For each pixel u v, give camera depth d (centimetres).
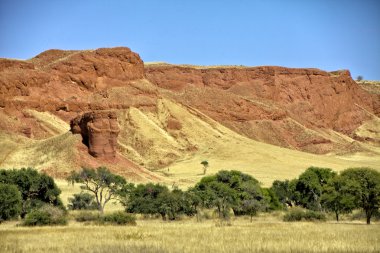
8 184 6291
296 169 15012
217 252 3462
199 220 6331
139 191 7169
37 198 6894
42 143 13400
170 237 4219
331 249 3569
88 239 4072
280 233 4528
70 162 11962
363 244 3775
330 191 6328
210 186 7156
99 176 7275
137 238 4159
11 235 4347
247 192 7662
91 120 12500
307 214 6331
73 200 7769
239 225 5428
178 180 12544
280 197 8644
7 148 13550
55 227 5091
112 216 5666
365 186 5844
